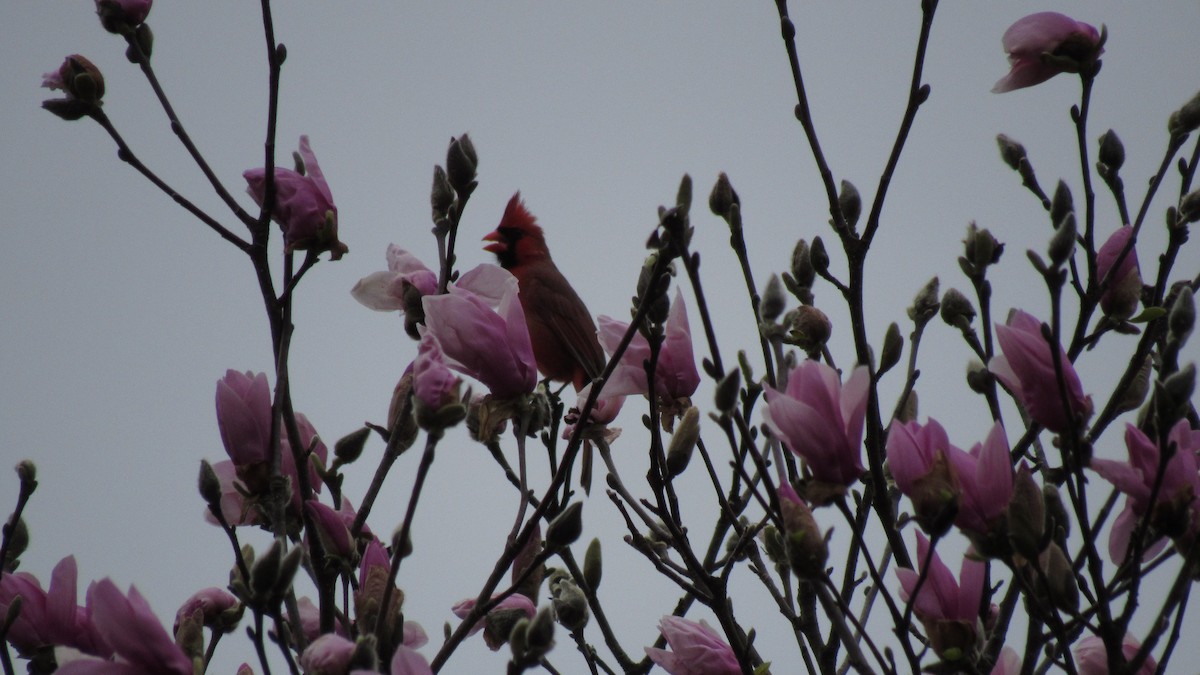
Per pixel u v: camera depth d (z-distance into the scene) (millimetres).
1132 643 6109
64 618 6168
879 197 6586
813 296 7242
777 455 6031
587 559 7180
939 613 5477
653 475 6496
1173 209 6938
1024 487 5223
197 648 6367
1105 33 6781
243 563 5883
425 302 6203
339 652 5078
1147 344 6613
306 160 6867
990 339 6852
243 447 6352
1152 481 5336
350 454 6656
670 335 6926
